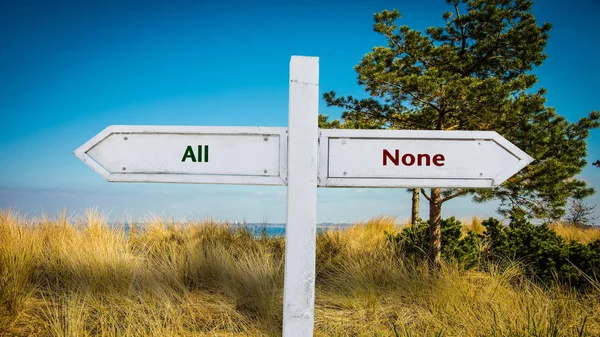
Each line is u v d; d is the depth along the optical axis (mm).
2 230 5031
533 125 5852
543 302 3799
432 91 5574
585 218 11703
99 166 2059
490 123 5910
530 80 5602
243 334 3322
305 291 1885
